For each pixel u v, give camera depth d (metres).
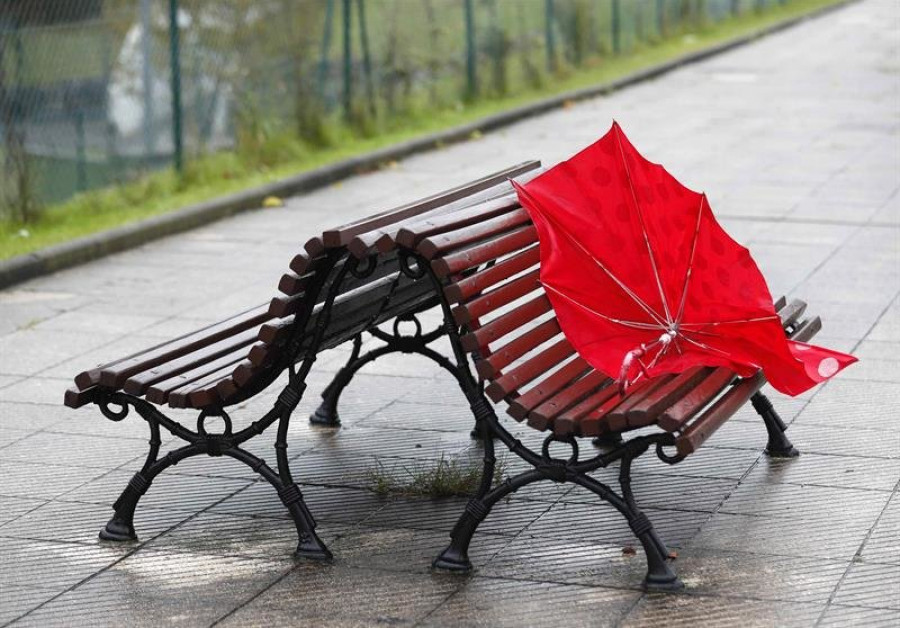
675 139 18.66
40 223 13.68
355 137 18.98
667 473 6.97
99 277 11.95
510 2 25.14
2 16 15.88
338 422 7.94
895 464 6.96
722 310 6.34
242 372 5.97
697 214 6.50
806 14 40.03
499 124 20.58
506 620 5.44
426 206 6.62
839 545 6.02
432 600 5.65
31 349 9.71
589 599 5.60
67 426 8.04
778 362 6.32
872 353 8.88
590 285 6.14
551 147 18.67
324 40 18.69
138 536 6.44
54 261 12.13
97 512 6.75
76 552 6.27
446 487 6.80
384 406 8.27
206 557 6.18
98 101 15.68
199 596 5.77
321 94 18.67
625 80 25.14
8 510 6.79
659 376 6.09
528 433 7.72
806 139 18.28
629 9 30.56
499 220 6.32
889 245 12.05
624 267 6.22
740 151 17.45
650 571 5.66
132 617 5.59
